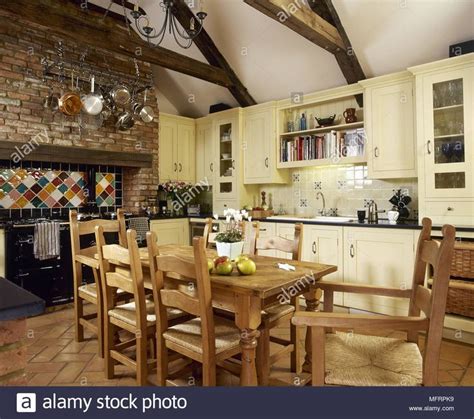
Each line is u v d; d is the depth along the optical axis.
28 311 0.84
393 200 3.65
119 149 4.50
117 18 4.38
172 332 1.83
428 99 3.13
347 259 3.42
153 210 4.80
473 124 2.92
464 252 2.75
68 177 4.29
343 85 4.15
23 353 0.93
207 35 4.31
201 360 1.65
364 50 3.68
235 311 1.67
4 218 3.76
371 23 3.44
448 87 3.07
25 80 3.69
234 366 1.88
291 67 4.27
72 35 3.19
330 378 1.38
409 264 3.04
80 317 2.77
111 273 2.17
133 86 4.45
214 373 1.63
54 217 3.98
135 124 4.68
